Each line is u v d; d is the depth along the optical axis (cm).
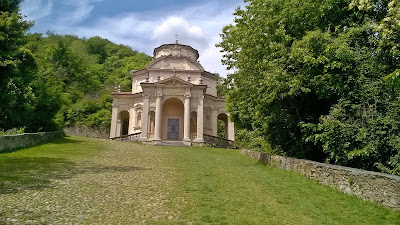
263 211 657
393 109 927
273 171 1276
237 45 1633
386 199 689
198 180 999
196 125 3800
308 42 1066
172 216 589
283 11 1287
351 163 1055
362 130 957
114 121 3997
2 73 1711
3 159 1290
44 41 7206
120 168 1224
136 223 537
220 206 677
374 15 1121
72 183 855
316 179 1002
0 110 2034
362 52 1030
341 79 1039
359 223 607
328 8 1173
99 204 651
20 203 616
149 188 843
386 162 945
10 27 1708
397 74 662
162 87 3466
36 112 2708
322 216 644
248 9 1570
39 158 1399
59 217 545
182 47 4144
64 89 5362
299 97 1334
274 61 1209
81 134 4916
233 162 1662
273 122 1530
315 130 1129
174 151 2259
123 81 6431
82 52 8356
